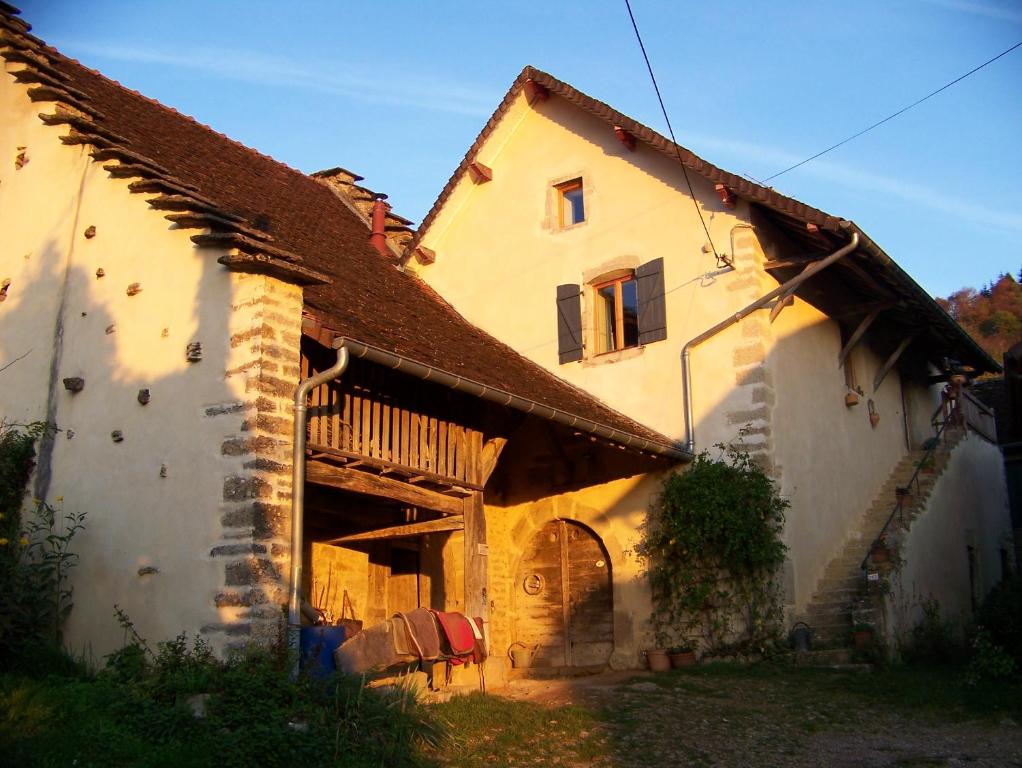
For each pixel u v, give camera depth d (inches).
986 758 321.4
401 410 426.3
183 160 506.0
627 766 311.0
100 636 356.2
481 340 575.5
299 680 315.3
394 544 562.3
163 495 353.7
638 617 530.0
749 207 534.3
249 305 349.1
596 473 562.6
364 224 682.8
